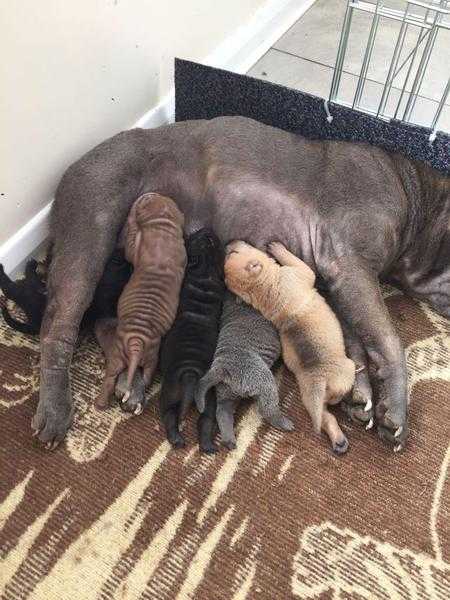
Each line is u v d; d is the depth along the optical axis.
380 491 0.63
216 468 0.64
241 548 0.59
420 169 0.76
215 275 0.71
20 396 0.69
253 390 0.63
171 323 0.68
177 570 0.57
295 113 0.84
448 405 0.70
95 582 0.56
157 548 0.59
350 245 0.71
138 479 0.63
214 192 0.74
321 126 0.84
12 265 0.77
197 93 0.88
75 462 0.64
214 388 0.65
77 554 0.58
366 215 0.71
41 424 0.63
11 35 0.62
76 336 0.67
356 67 0.95
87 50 0.72
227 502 0.62
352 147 0.75
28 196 0.75
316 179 0.73
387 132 0.80
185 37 0.88
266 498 0.62
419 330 0.77
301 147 0.75
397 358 0.67
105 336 0.69
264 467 0.64
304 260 0.75
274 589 0.56
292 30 1.03
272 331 0.68
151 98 0.88
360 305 0.69
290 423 0.66
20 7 0.61
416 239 0.77
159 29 0.83
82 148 0.79
